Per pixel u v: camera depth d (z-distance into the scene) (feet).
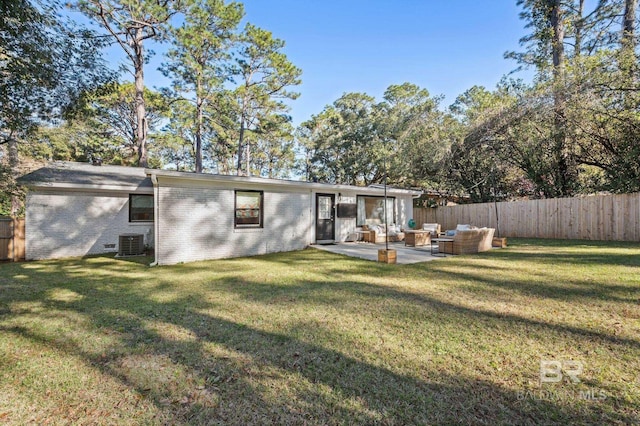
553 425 6.03
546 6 46.01
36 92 17.87
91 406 6.79
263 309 13.30
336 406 6.72
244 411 6.59
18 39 15.97
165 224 26.27
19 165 26.40
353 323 11.46
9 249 28.94
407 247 35.47
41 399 7.05
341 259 27.45
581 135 38.58
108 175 36.27
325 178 95.91
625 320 11.10
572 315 11.78
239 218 30.63
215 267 24.22
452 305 13.42
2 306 13.99
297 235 35.04
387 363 8.49
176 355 9.11
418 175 62.75
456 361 8.52
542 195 47.80
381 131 80.59
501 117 44.98
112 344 9.87
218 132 75.77
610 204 35.06
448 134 55.83
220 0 53.36
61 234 31.17
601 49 38.93
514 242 36.58
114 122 65.16
